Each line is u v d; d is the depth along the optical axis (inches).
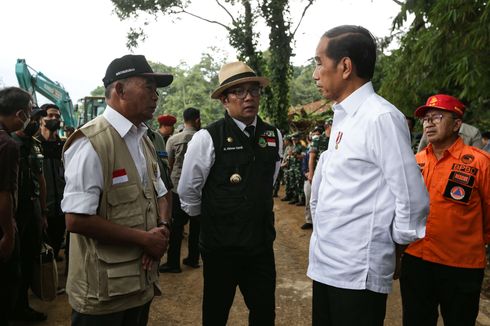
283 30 628.4
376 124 62.1
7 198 93.9
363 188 63.8
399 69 232.5
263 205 94.5
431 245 93.6
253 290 96.8
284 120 649.6
